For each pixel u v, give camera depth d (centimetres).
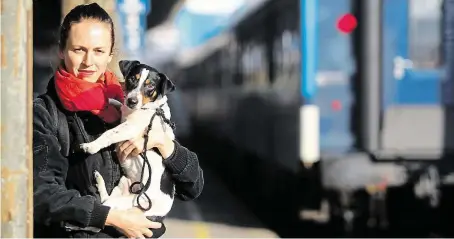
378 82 891
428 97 895
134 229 301
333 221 1080
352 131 903
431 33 888
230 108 1552
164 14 2505
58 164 301
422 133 894
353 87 903
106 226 305
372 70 890
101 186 306
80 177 309
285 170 1046
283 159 1024
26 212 288
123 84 337
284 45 1009
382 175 891
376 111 891
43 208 293
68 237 303
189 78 2428
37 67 1278
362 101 898
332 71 904
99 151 308
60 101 307
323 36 905
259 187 1328
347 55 902
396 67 891
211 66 1866
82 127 309
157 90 317
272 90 1101
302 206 1094
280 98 1036
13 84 284
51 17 1155
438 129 895
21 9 283
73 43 301
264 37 1162
